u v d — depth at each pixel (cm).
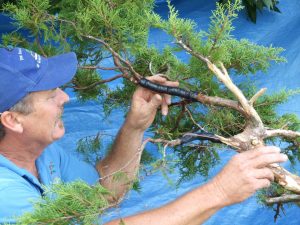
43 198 117
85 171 174
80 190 116
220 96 166
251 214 245
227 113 168
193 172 185
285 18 336
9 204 122
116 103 201
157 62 172
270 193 177
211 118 171
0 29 295
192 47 145
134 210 242
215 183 122
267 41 326
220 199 121
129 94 196
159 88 154
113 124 276
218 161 187
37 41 165
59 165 170
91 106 279
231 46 163
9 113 136
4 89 134
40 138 143
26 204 123
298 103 281
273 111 181
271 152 122
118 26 151
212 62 145
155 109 162
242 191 121
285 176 147
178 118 171
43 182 155
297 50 314
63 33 161
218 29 140
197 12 337
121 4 158
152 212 120
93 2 146
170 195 246
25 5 157
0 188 125
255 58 164
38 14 152
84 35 153
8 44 170
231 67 168
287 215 244
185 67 166
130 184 143
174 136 178
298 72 299
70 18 156
